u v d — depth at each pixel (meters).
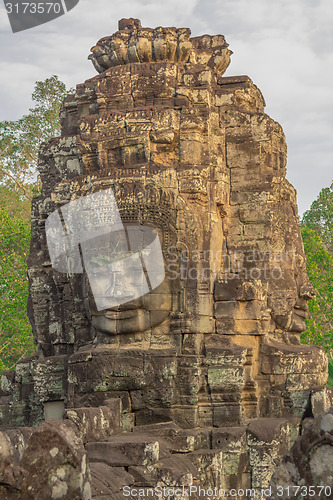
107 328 14.56
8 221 34.31
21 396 17.09
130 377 13.96
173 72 15.95
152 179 14.77
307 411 14.84
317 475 9.20
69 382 14.59
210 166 15.42
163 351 14.03
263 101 17.56
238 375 14.11
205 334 14.66
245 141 15.93
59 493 8.69
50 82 35.31
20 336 33.81
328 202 35.28
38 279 17.23
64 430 9.04
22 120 35.91
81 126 15.80
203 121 15.22
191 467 12.55
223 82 16.62
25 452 8.58
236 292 14.86
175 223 14.68
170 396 13.84
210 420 14.06
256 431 13.68
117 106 16.06
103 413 12.75
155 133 15.15
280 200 16.22
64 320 16.19
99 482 10.62
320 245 31.64
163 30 16.05
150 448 11.52
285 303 15.96
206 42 17.06
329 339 32.06
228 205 15.84
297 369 15.03
